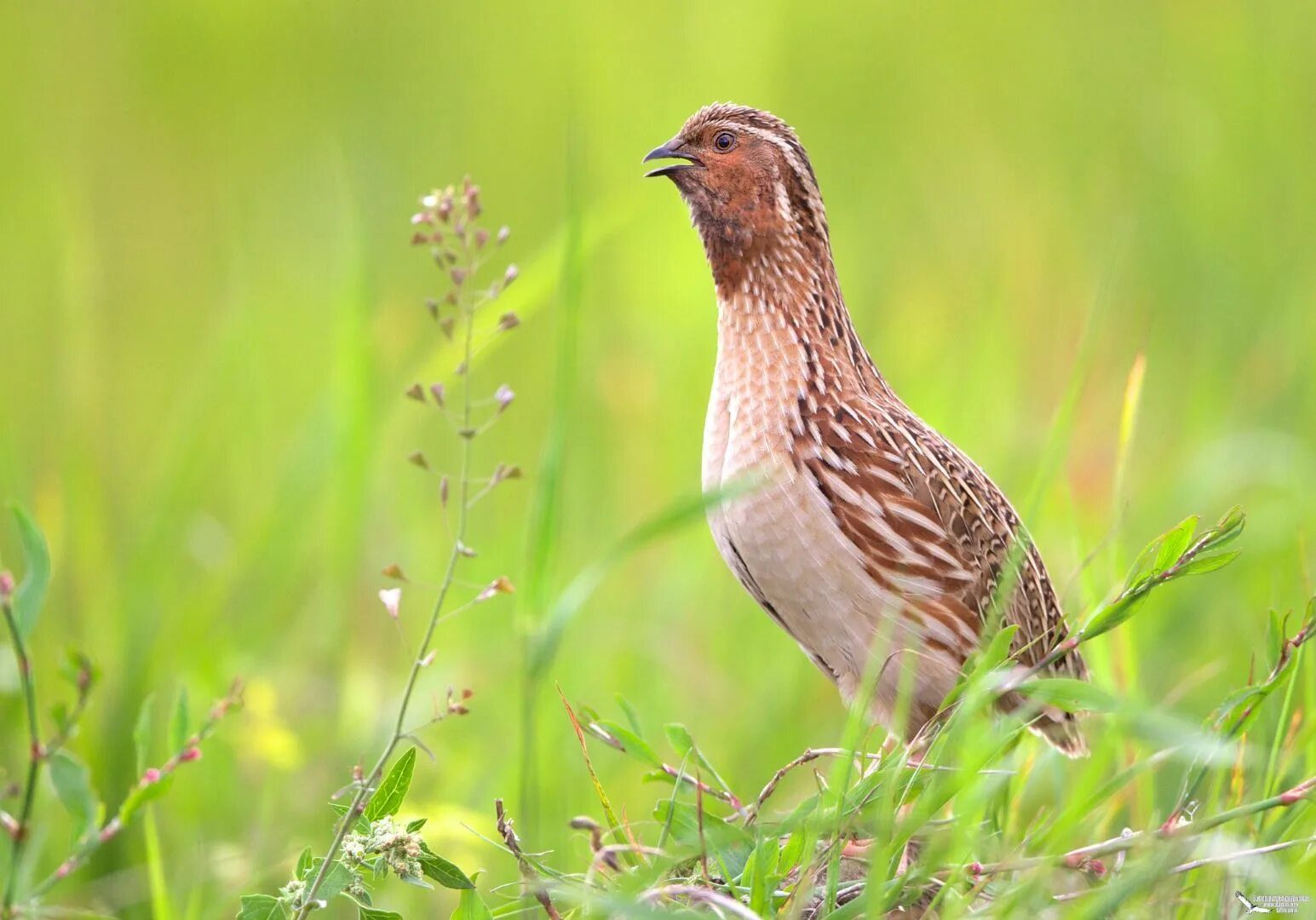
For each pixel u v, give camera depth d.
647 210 17.92
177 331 19.20
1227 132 17.66
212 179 22.03
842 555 9.27
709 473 9.70
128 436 17.30
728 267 9.87
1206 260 16.56
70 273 14.85
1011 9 22.61
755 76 19.62
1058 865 7.08
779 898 7.30
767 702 11.80
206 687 11.40
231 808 11.02
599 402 15.52
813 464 9.32
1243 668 11.21
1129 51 21.81
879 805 7.33
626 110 19.19
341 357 12.73
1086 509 12.73
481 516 15.03
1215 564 7.33
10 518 12.99
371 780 7.24
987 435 13.88
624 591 13.71
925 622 9.28
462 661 12.27
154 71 23.73
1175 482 12.77
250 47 23.98
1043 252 17.81
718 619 13.23
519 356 16.97
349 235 12.95
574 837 9.21
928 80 22.39
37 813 10.43
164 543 12.44
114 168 22.06
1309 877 7.12
